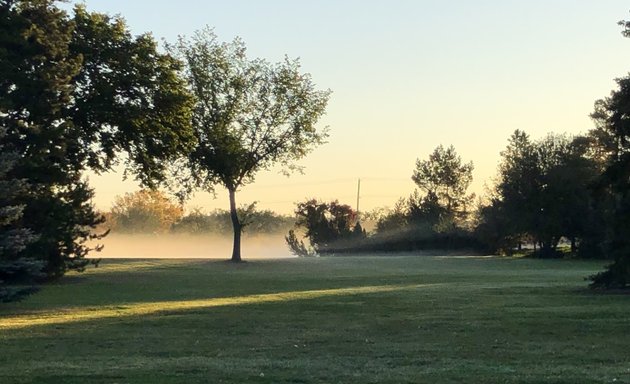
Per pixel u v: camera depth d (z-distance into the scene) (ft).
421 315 68.69
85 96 127.24
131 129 133.18
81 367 41.11
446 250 270.46
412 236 273.95
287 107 189.78
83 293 100.53
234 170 186.19
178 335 56.54
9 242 75.10
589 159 240.73
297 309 75.36
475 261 201.87
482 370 40.09
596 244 222.28
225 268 167.22
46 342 52.49
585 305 75.15
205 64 184.55
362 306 77.71
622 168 89.10
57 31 100.94
